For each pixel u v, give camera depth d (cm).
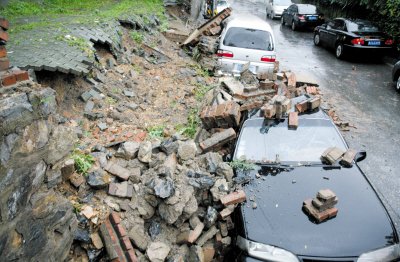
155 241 403
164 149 492
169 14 1653
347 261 371
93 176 420
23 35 745
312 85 961
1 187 244
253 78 945
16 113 259
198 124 672
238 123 615
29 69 532
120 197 418
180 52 1129
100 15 1055
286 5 2505
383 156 734
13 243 260
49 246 304
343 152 517
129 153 480
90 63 644
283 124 568
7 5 1088
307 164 507
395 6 1453
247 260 389
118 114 636
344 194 447
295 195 450
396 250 385
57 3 1314
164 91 812
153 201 416
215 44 1138
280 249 382
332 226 401
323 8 2497
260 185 471
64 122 545
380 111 965
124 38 967
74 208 384
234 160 517
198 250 403
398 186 633
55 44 689
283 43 1812
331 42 1584
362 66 1416
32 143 281
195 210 419
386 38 1412
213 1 2020
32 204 285
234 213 441
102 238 375
